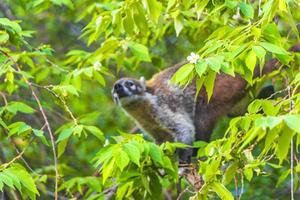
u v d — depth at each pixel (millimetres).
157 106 14672
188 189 10555
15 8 18906
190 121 14602
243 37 8992
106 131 17812
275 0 8586
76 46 19781
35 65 14391
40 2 13734
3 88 12883
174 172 10508
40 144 16609
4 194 12859
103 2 14312
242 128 9203
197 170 11375
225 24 10531
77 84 12586
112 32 12820
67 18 19047
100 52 12805
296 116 7367
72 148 18109
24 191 9672
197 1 10242
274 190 16312
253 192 16188
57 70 14164
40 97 14641
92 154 17094
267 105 8992
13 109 11109
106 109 18234
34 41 19781
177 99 14703
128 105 14688
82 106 17594
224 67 8688
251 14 10000
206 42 10102
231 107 14539
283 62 9047
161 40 15828
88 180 12695
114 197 11656
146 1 10297
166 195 15023
